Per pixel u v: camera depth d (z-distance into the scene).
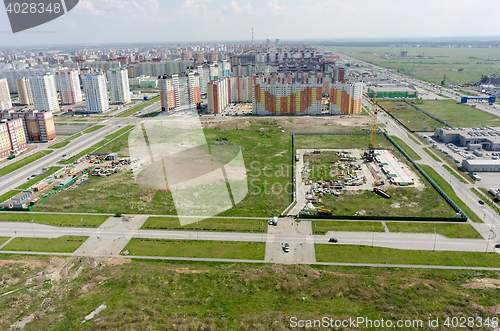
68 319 100.44
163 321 97.00
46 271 125.19
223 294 109.81
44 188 196.88
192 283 115.69
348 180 199.00
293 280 116.06
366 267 124.75
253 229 149.75
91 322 98.38
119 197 180.50
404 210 165.75
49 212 167.88
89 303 107.12
